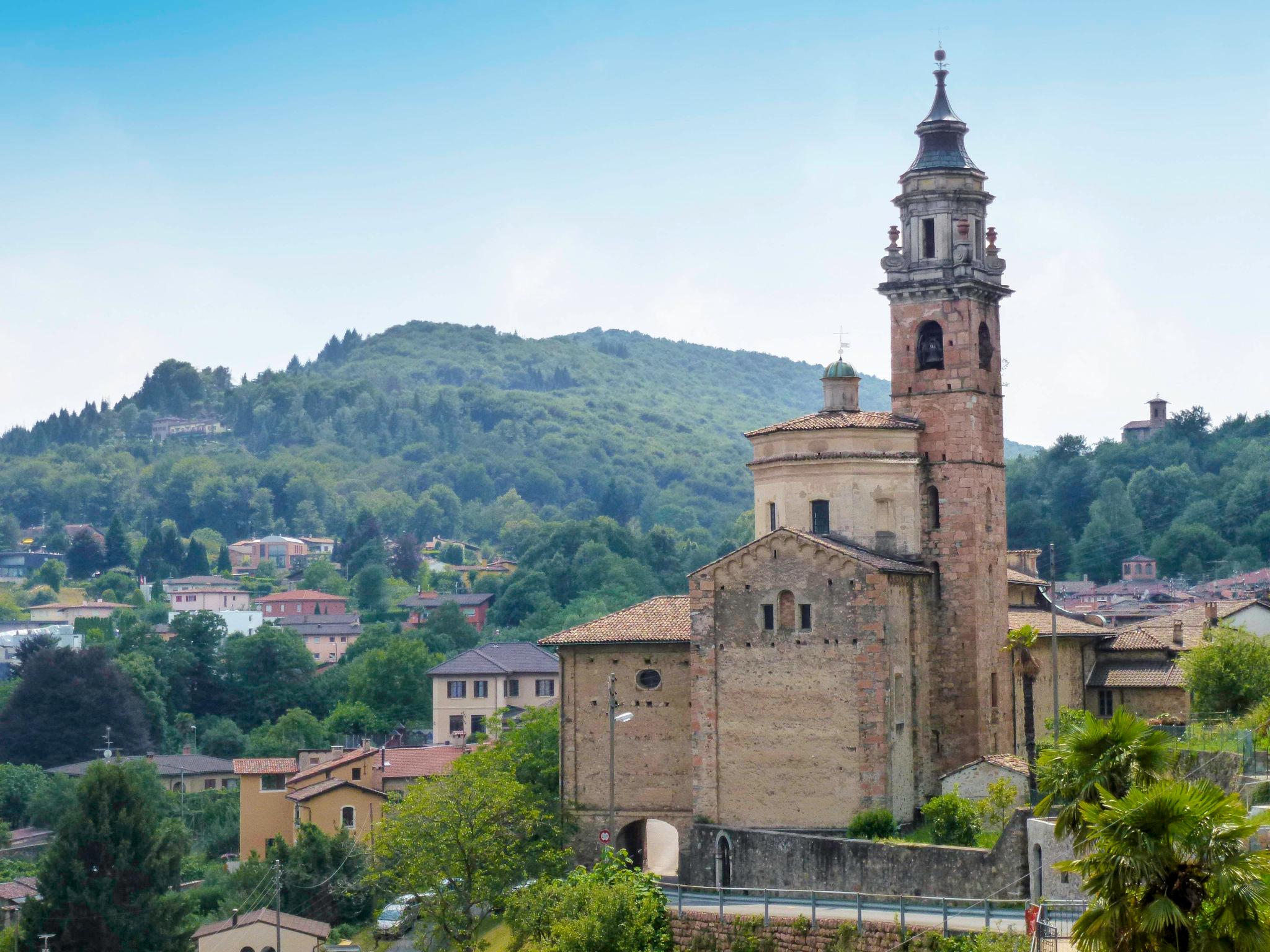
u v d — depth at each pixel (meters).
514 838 103.75
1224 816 50.41
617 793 108.56
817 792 101.25
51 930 118.69
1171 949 49.81
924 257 111.38
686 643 108.00
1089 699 123.50
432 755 151.38
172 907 121.62
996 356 113.38
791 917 83.44
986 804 95.19
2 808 180.12
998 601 111.00
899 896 86.31
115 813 123.50
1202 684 113.44
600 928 86.31
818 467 108.62
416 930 116.50
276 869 125.44
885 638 101.31
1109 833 50.97
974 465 108.88
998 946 69.06
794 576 102.69
